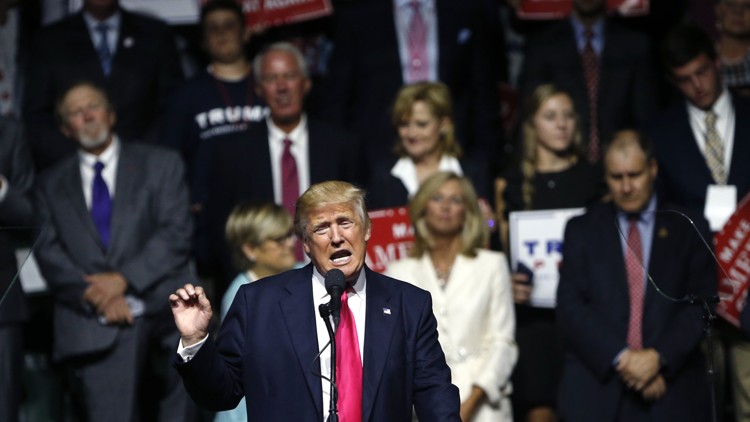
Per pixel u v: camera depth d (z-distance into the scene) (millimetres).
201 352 14109
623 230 22312
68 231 24031
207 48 28953
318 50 31500
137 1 31016
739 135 25422
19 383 22844
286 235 22469
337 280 13805
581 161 25344
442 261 22453
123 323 23453
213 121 28375
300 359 14508
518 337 24344
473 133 29312
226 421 21219
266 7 30828
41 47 29203
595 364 21781
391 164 25438
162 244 24047
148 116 29469
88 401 23391
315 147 26125
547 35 29281
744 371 23672
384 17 29188
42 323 26219
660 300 21766
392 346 14648
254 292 15016
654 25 31594
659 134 25781
